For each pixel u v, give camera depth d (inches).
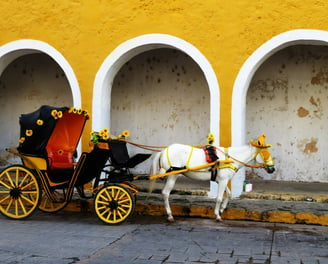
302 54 442.3
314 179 438.9
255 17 356.8
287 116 447.2
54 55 401.7
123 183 309.9
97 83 390.9
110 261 213.3
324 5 342.6
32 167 308.3
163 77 481.1
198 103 468.8
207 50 366.3
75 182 300.7
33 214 329.4
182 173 301.0
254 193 362.3
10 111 526.6
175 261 214.8
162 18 376.8
